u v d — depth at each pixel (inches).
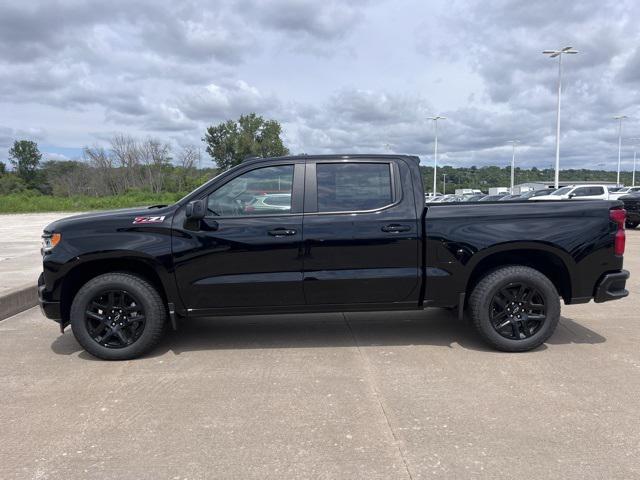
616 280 187.8
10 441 127.6
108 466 115.7
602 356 183.9
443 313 250.4
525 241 183.5
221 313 187.5
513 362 178.7
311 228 182.5
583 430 129.0
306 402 148.1
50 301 183.6
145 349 186.2
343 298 186.5
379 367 175.8
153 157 2447.1
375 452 120.1
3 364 184.1
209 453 120.7
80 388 160.9
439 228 184.2
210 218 183.6
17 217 1144.8
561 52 1323.8
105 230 182.2
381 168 189.2
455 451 119.9
